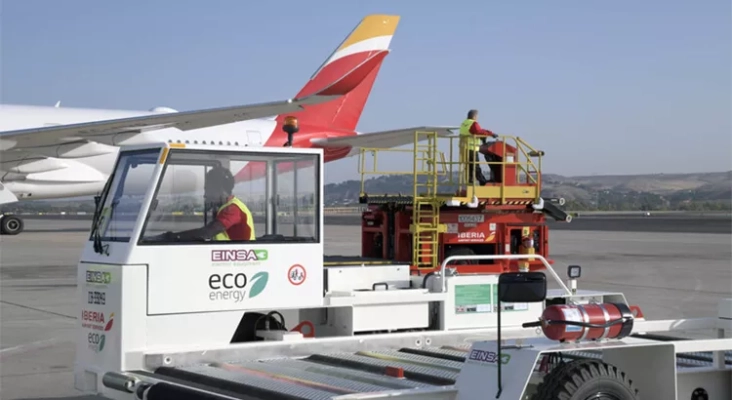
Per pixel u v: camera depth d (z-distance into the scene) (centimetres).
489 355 519
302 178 665
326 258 852
